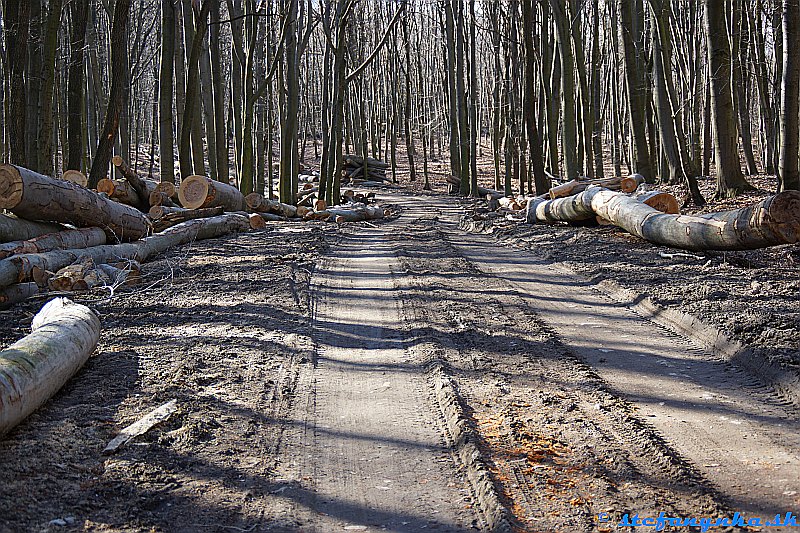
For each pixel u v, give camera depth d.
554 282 10.68
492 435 4.72
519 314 8.41
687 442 4.59
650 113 25.72
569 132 27.08
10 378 4.66
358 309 8.99
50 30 14.78
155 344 7.05
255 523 3.64
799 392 5.26
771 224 8.77
